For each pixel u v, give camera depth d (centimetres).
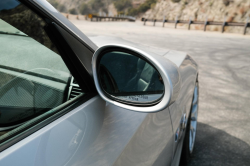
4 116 71
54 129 75
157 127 127
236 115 333
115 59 98
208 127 295
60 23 92
